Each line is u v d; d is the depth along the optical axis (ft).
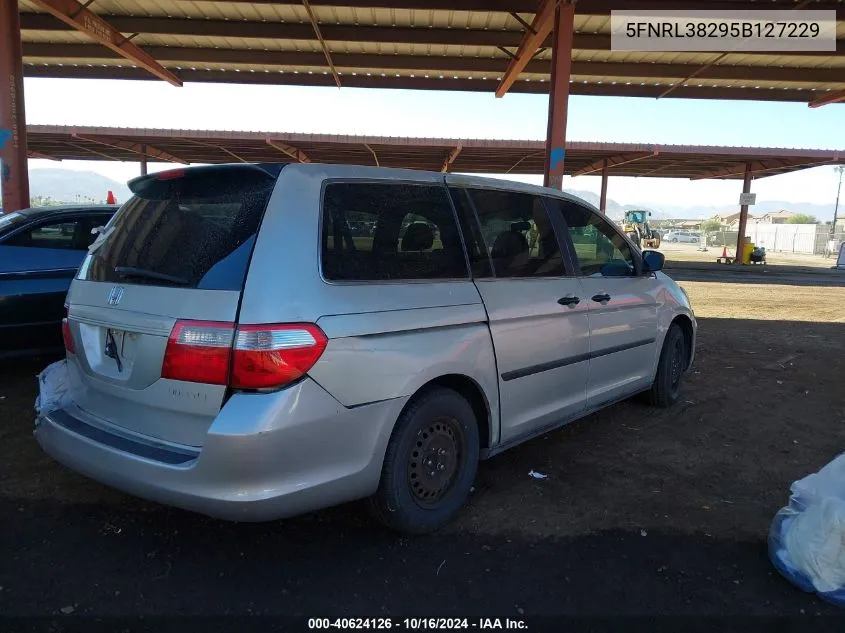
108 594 8.66
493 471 13.34
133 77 50.88
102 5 39.34
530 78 51.44
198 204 9.73
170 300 8.75
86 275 10.74
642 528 10.87
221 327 8.20
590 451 14.62
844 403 18.95
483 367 10.93
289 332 8.25
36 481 12.23
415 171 11.07
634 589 9.02
